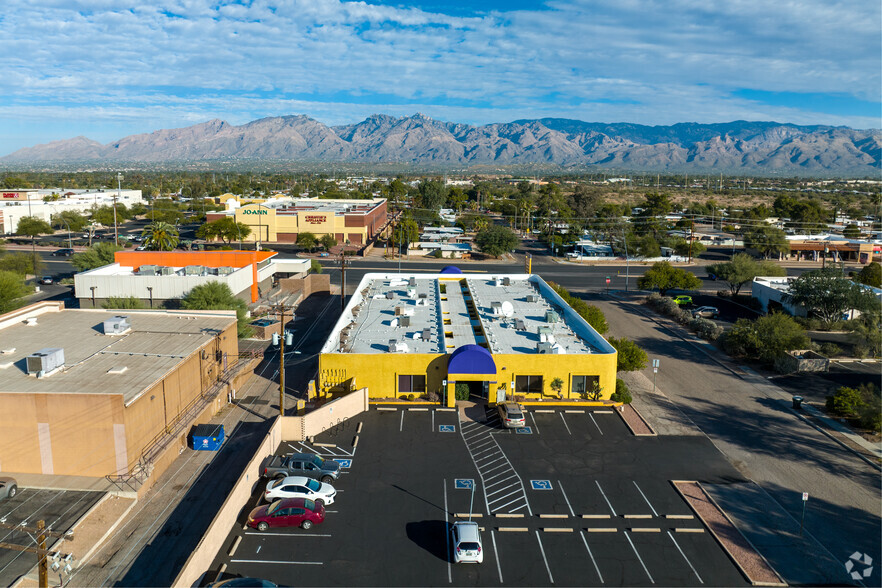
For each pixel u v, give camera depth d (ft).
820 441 127.44
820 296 219.00
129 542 89.15
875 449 123.65
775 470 114.52
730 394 154.61
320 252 404.16
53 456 105.29
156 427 114.32
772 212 582.76
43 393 103.55
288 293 266.98
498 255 401.90
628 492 105.50
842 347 196.13
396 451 119.96
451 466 114.11
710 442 126.11
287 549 88.43
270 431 116.57
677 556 87.97
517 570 84.38
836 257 382.22
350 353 144.77
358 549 88.69
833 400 140.77
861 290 217.56
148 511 97.66
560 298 194.39
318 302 260.01
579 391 146.00
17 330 144.56
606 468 114.01
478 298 203.72
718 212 595.06
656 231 470.80
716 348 197.06
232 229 412.77
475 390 152.46
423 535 92.38
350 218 433.48
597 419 136.46
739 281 273.95
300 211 446.19
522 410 135.85
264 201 539.70
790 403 148.56
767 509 100.78
